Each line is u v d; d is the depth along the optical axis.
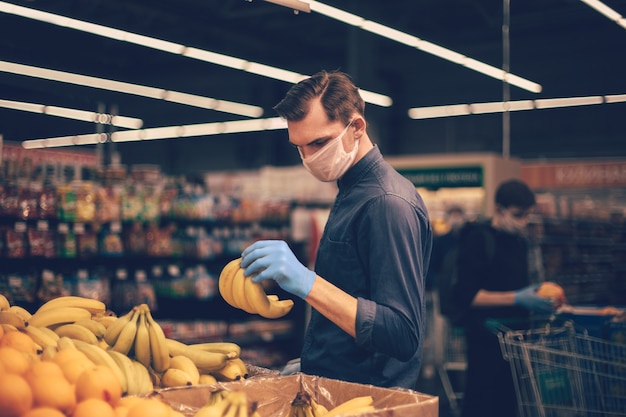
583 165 11.90
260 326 7.01
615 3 6.30
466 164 7.46
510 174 7.68
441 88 16.52
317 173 2.15
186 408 1.72
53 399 1.45
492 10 12.25
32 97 4.78
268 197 8.84
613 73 7.42
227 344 2.11
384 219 2.00
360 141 2.17
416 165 7.80
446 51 9.40
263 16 14.18
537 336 3.97
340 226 2.13
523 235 4.20
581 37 10.09
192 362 1.99
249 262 1.90
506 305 4.01
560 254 6.39
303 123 2.06
